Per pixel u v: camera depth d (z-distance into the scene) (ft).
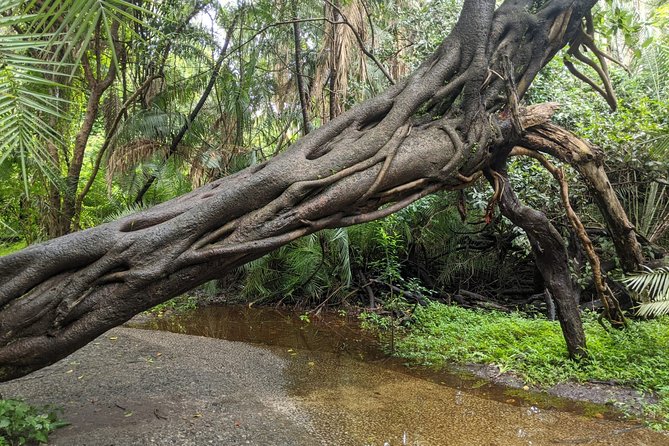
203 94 34.91
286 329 27.12
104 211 40.34
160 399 15.19
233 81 34.22
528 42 17.40
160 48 32.35
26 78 9.57
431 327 25.08
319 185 13.67
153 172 33.73
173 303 32.65
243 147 36.06
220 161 35.04
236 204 13.03
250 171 14.83
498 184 17.84
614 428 13.87
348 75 33.35
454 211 31.81
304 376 18.51
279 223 13.20
